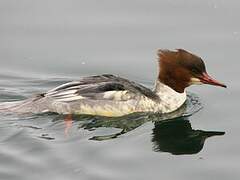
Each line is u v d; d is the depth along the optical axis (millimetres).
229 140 14570
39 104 15445
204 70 16031
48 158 13625
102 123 15359
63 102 15398
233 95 16609
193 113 15961
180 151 14125
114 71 17938
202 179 12984
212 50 18609
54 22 19984
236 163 13602
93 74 17844
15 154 13766
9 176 12953
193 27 19688
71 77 17719
